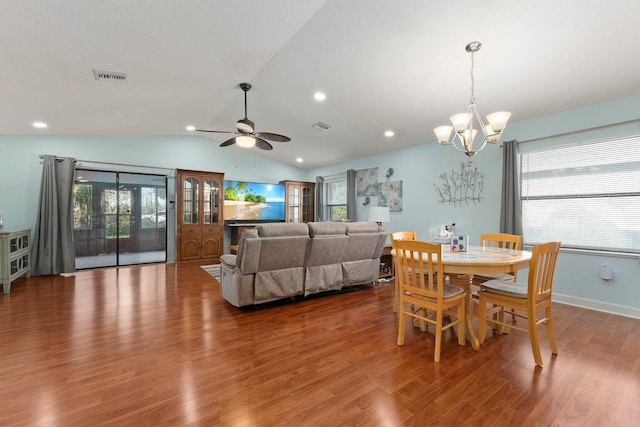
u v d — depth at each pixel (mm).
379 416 1535
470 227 4426
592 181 3328
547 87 3082
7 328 2635
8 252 3729
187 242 6113
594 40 2383
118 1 1962
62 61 2633
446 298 2205
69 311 3102
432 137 4859
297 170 8102
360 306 3367
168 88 3562
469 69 2951
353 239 3779
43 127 4523
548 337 2389
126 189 5828
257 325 2777
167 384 1809
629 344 2381
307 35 2666
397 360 2131
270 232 3117
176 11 2139
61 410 1557
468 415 1543
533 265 2047
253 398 1681
